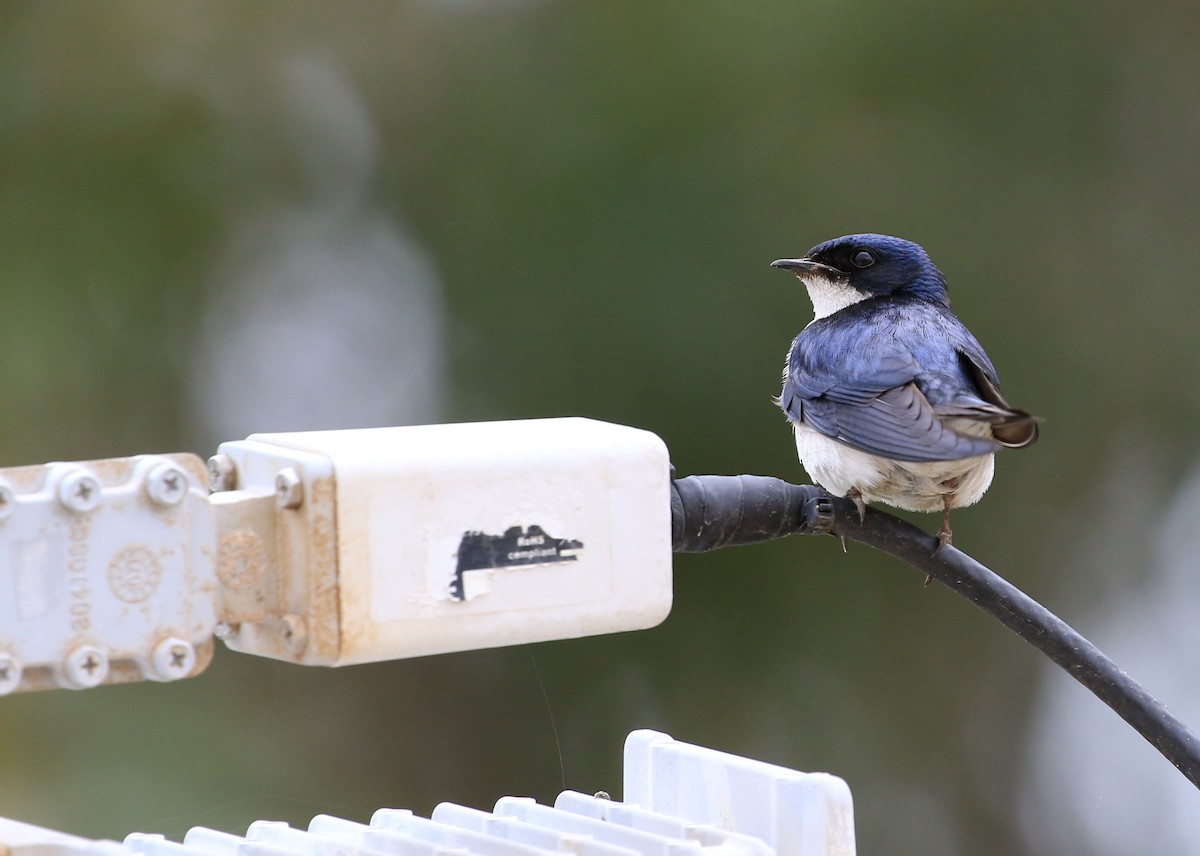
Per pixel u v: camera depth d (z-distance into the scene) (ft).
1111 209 52.95
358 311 49.65
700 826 13.01
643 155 48.60
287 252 50.37
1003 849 47.83
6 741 40.06
